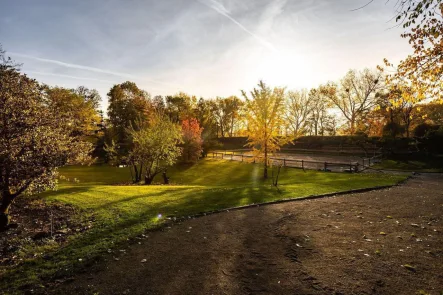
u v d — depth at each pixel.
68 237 7.77
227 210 10.66
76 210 10.71
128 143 33.41
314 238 7.52
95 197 12.95
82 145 10.51
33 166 8.72
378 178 20.58
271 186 16.41
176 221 9.23
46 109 9.81
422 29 7.79
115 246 7.01
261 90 24.38
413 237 7.52
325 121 73.38
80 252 6.64
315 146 54.09
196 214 9.99
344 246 6.90
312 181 20.36
